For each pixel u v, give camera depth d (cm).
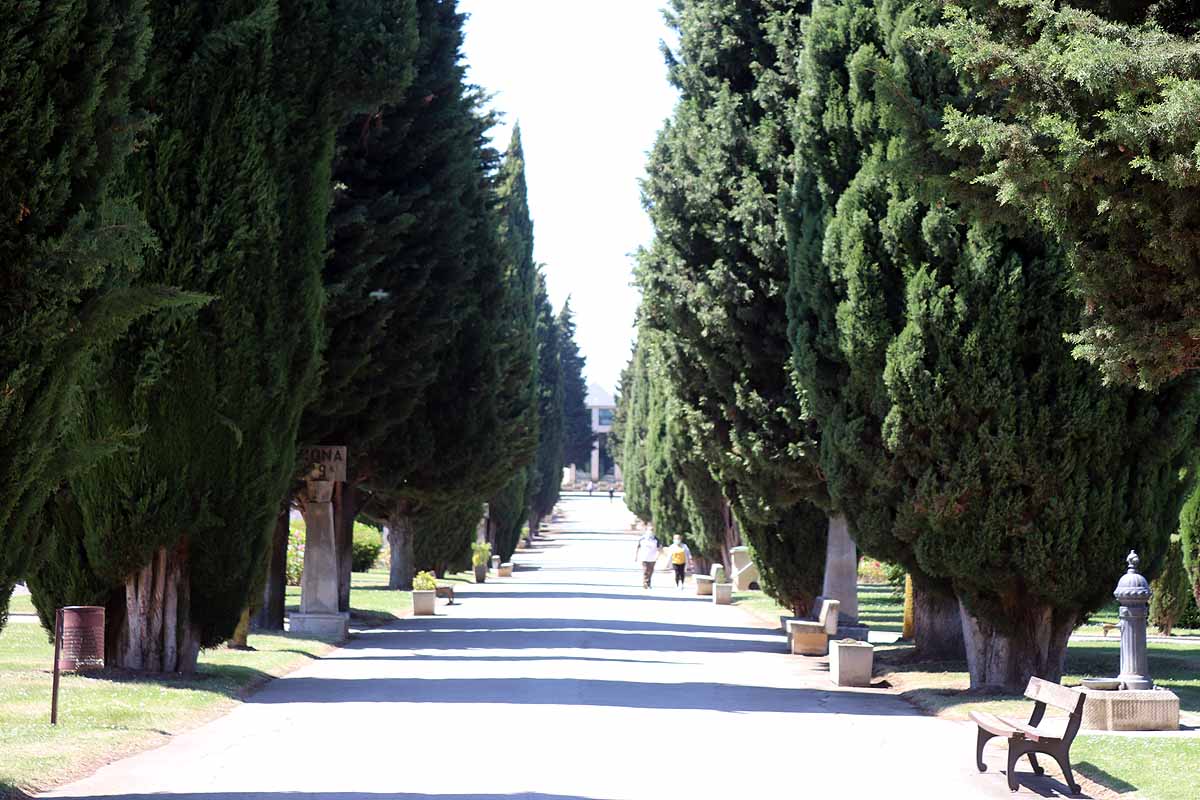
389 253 2528
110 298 945
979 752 1175
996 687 1642
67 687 1545
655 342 2623
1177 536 2856
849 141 1808
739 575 4375
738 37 2461
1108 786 1088
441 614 3269
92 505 1634
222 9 1641
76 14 902
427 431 3011
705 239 2386
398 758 1179
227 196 1630
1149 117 902
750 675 1956
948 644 2133
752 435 2278
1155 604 2830
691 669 2017
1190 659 2189
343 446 2527
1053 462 1550
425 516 4131
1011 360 1550
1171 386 1549
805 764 1195
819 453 2198
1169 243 964
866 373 1670
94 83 919
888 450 1644
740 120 2384
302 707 1514
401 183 2592
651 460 5659
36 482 947
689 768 1161
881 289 1659
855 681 1848
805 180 1877
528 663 2050
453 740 1280
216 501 1666
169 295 966
